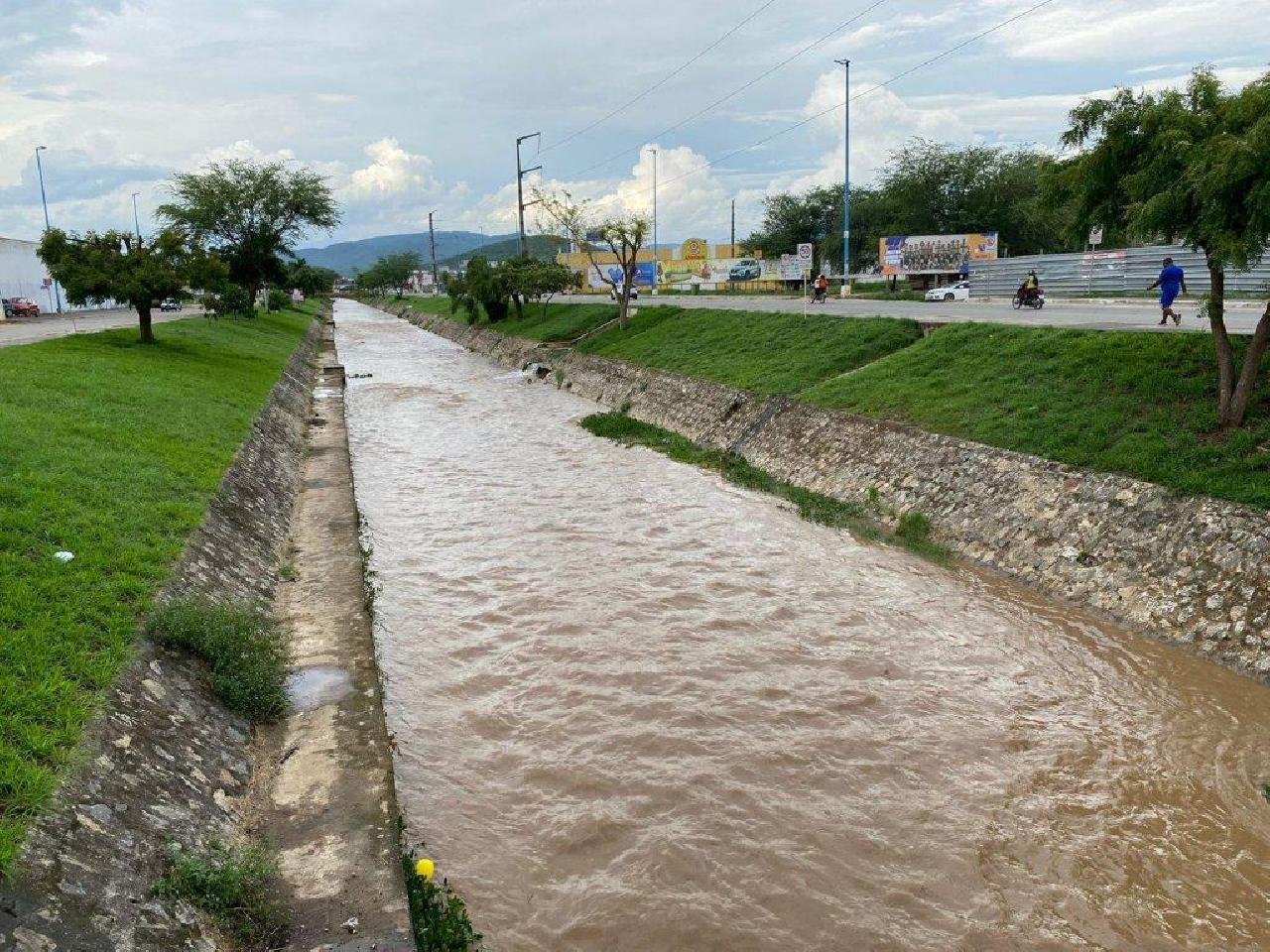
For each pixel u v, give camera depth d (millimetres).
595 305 49500
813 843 6883
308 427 24578
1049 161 13633
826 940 5926
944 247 50219
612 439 23875
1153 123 11758
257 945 5172
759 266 72688
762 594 12094
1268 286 12906
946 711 8898
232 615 8617
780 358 25562
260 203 49844
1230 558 10117
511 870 6625
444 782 7758
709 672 9750
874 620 11172
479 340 55438
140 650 7406
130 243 26922
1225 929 6031
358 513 15734
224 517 11945
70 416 14211
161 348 27156
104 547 9047
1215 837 6945
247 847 6020
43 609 7387
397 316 102875
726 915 6141
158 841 5535
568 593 12203
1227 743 8156
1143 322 21000
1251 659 9172
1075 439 13766
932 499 14750
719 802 7387
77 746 5801
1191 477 11391
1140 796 7469
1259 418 12203
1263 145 9961
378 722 7867
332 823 6379
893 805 7367
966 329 20734
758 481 18203
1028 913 6176
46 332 31547
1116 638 10273
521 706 9070
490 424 27188
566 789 7613
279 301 63375
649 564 13367
